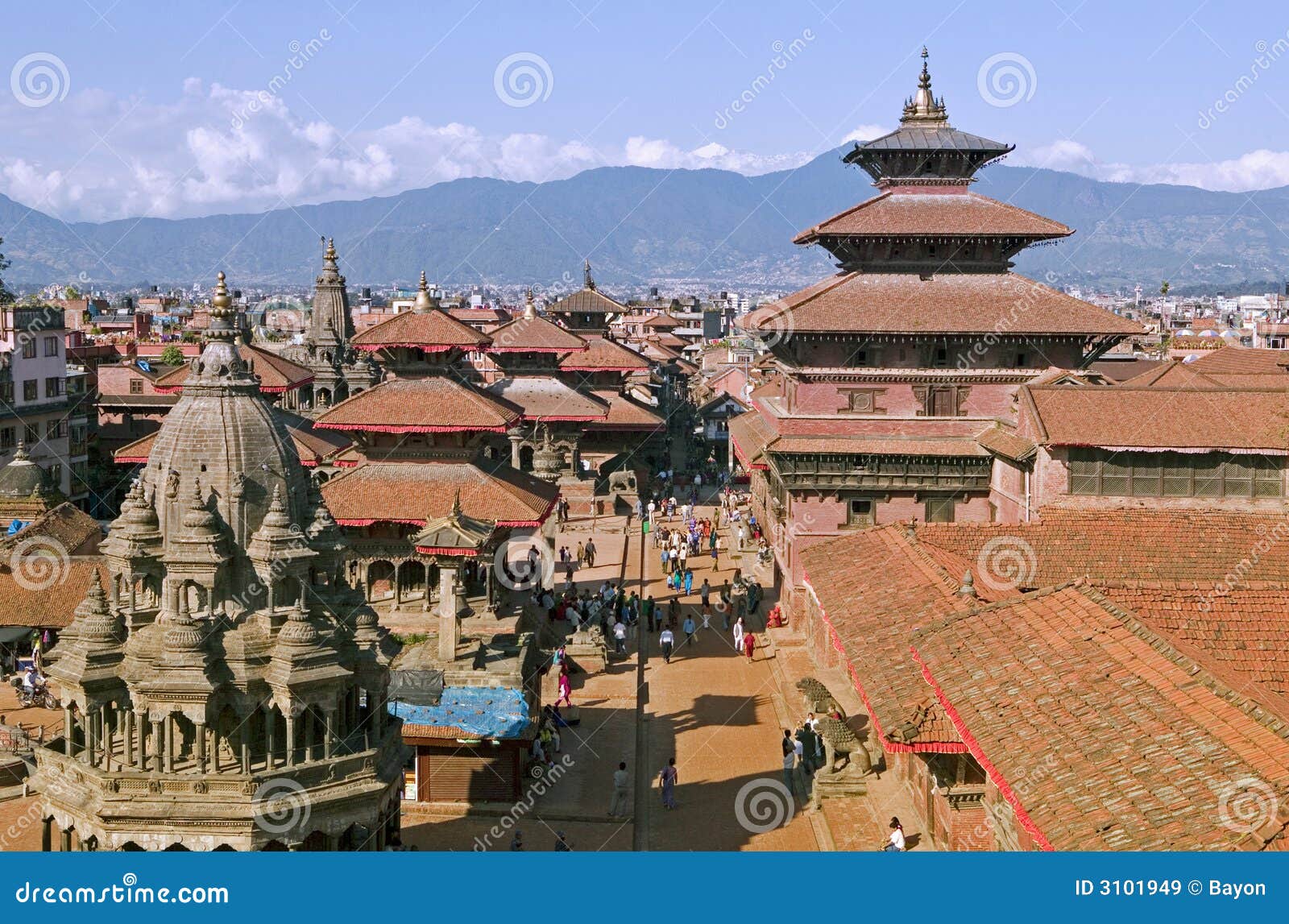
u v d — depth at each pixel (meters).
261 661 29.75
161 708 29.25
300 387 98.25
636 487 119.75
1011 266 73.50
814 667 62.66
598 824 43.97
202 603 30.39
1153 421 58.50
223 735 30.48
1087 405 59.69
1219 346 142.00
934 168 73.56
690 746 52.66
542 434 113.06
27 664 57.47
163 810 28.89
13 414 100.00
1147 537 51.34
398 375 59.69
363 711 32.56
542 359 113.94
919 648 31.92
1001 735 25.66
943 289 72.38
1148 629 27.55
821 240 72.75
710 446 155.50
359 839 30.75
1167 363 81.69
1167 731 23.31
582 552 91.38
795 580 70.44
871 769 45.59
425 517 55.38
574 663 64.25
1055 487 58.75
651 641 70.88
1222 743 22.12
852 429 71.38
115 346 154.38
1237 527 52.03
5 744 47.59
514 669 48.38
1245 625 32.00
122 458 85.06
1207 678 24.31
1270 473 58.00
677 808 45.41
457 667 48.25
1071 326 69.69
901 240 72.56
